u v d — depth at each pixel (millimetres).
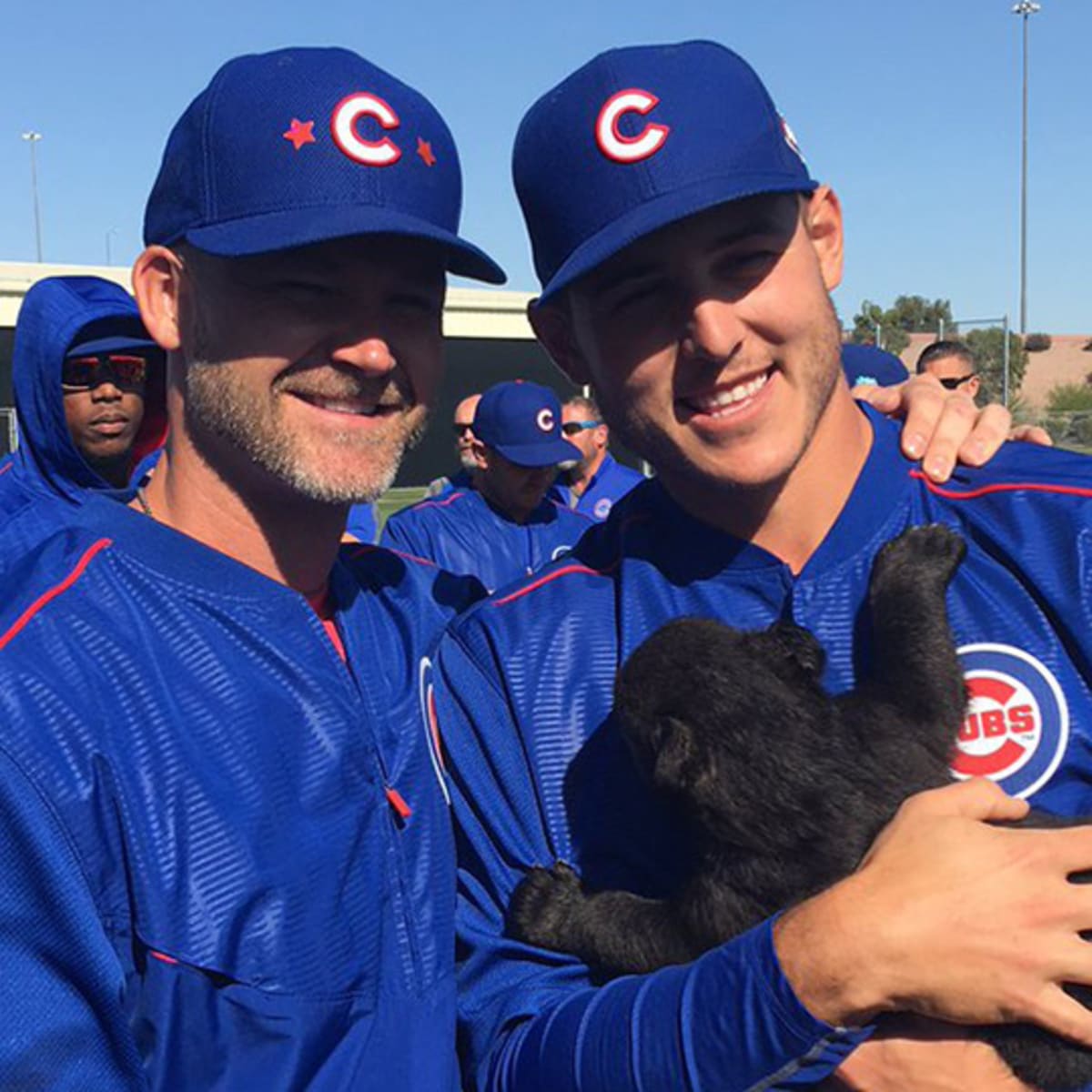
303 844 811
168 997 745
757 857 872
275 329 846
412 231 838
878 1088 790
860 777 868
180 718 796
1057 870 744
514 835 947
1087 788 863
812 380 882
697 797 885
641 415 901
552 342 996
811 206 941
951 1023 790
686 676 906
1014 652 873
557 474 3881
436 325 909
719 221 843
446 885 914
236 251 820
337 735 859
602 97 863
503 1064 861
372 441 884
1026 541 893
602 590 996
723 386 868
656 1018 788
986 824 787
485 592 1156
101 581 822
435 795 931
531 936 920
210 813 778
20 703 744
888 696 886
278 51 881
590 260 845
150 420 1667
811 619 924
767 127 868
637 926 899
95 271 11867
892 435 973
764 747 877
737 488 899
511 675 958
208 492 888
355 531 2783
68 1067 708
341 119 846
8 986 706
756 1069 758
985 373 15047
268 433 858
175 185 877
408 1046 843
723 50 888
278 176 837
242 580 861
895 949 728
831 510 932
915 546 904
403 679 961
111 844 747
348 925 822
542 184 897
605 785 947
